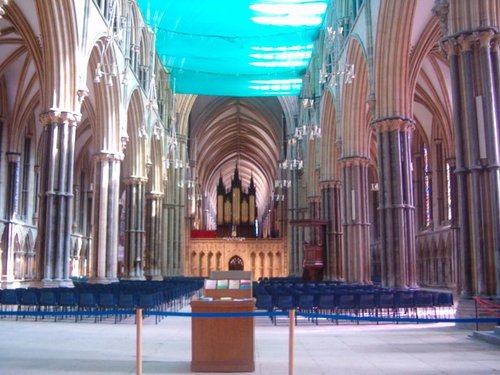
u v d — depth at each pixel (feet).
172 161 161.79
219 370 29.55
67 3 72.43
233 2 112.37
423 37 83.20
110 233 95.50
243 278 32.89
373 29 80.89
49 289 62.08
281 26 120.88
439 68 104.88
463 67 50.19
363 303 56.44
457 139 49.93
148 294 58.23
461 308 49.47
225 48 125.70
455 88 50.34
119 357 34.17
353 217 101.35
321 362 32.48
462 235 49.14
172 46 125.39
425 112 130.52
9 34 91.09
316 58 126.31
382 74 78.43
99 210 94.58
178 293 84.43
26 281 119.55
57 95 73.67
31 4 76.13
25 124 116.16
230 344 29.78
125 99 99.91
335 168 122.62
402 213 75.82
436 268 128.67
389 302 56.75
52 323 54.80
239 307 30.07
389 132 78.02
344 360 33.17
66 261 73.10
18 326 51.72
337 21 104.01
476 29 49.29
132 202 119.75
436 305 57.26
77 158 150.51
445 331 48.21
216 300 30.37
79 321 57.00
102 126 95.45
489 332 42.86
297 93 149.38
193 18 118.52
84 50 76.95
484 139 48.29
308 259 122.52
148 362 32.42
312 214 145.69
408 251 75.41
